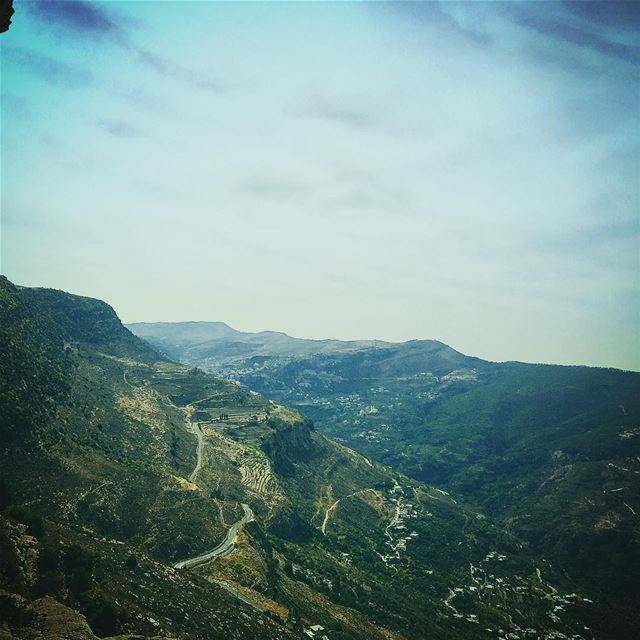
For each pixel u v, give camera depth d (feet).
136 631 313.32
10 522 377.91
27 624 247.09
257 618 449.89
